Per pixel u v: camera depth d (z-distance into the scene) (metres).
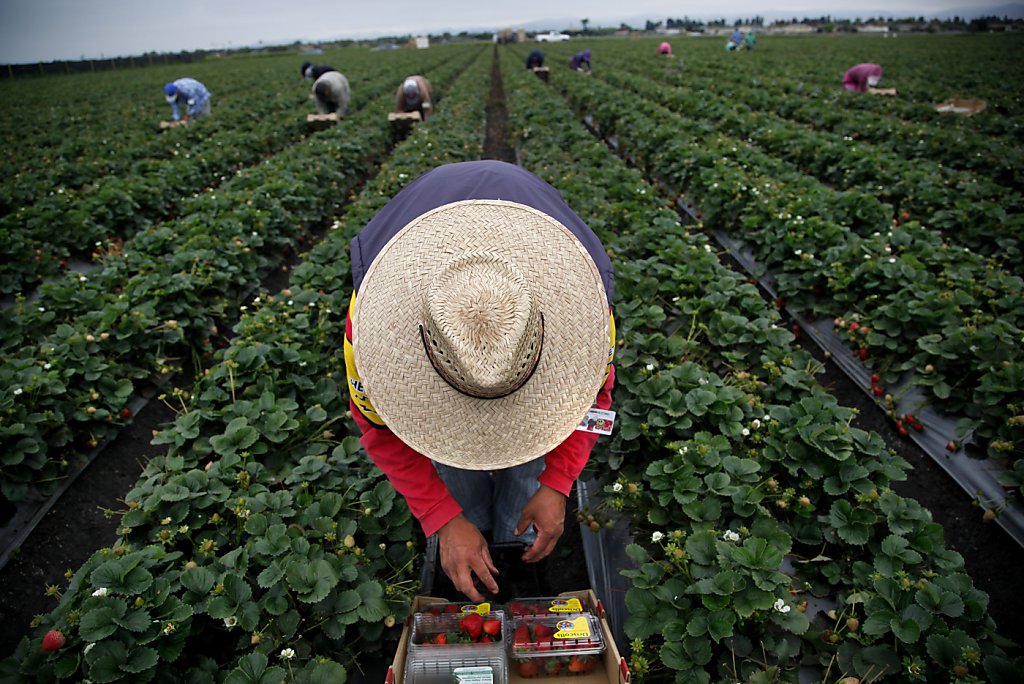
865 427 5.24
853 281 6.15
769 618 3.04
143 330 5.82
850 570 3.54
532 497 2.74
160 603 2.98
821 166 11.07
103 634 2.78
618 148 13.96
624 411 4.30
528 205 2.49
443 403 2.17
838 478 3.88
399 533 3.55
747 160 10.59
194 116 18.69
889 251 6.43
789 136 12.45
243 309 6.42
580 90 20.31
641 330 5.60
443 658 2.69
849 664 2.95
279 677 2.73
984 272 6.26
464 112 17.31
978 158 10.80
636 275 6.04
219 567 3.29
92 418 4.96
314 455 4.21
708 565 3.21
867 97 17.75
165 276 6.65
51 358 5.16
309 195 9.66
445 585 3.67
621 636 3.38
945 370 5.00
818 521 3.76
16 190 10.41
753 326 5.32
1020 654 3.44
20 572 4.20
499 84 32.91
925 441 4.85
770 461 4.07
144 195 9.77
